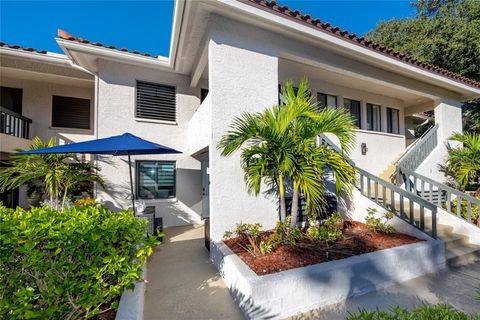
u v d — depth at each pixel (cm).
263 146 516
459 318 181
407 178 869
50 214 317
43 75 954
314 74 984
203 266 550
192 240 763
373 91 1199
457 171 957
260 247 479
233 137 509
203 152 824
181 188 991
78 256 259
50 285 244
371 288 441
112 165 891
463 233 703
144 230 343
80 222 283
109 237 276
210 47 591
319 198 500
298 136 507
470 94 1153
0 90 976
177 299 409
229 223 589
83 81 1015
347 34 724
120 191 895
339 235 548
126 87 916
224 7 563
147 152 675
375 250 491
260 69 643
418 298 416
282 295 365
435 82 996
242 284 374
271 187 642
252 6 577
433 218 568
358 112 1183
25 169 682
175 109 997
